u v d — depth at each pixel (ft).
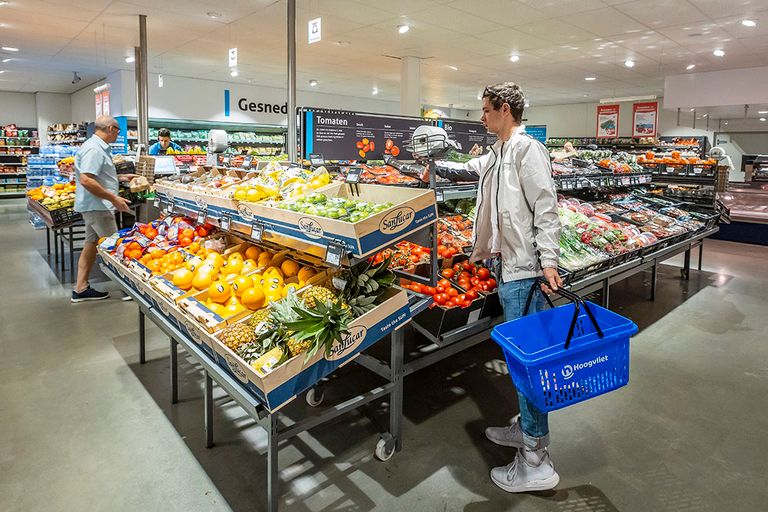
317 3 21.26
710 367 11.59
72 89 53.06
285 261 8.29
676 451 8.30
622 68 35.45
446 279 9.32
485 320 9.51
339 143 11.89
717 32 25.13
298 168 10.43
